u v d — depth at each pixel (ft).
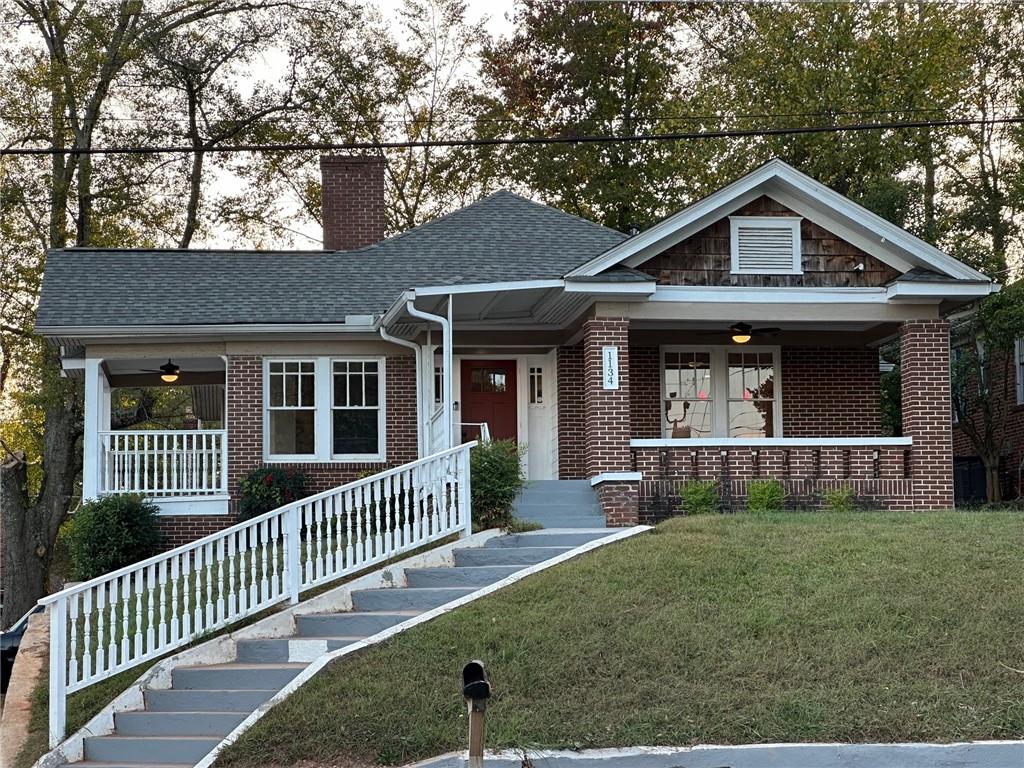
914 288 71.20
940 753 40.65
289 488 73.92
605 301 69.67
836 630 47.52
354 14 122.83
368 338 78.02
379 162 88.69
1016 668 44.86
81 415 114.21
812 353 83.15
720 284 71.67
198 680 48.85
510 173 130.41
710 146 127.75
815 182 71.15
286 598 53.47
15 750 46.68
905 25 125.80
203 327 75.15
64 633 47.11
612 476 67.87
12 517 107.34
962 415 101.96
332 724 43.14
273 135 122.11
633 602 50.14
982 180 128.77
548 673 45.16
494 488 61.52
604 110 131.23
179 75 117.60
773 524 60.49
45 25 113.29
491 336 78.38
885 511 67.10
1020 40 126.93
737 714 42.50
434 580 55.98
